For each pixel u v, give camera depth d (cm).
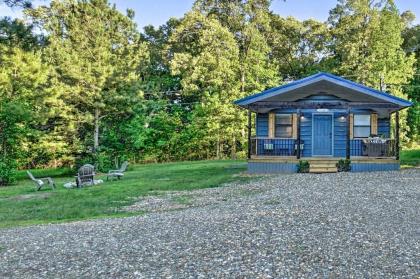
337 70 3559
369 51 3491
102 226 849
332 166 1834
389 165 1820
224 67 3241
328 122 2095
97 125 2872
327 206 946
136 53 2992
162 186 1539
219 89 3378
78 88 2691
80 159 2742
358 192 1151
